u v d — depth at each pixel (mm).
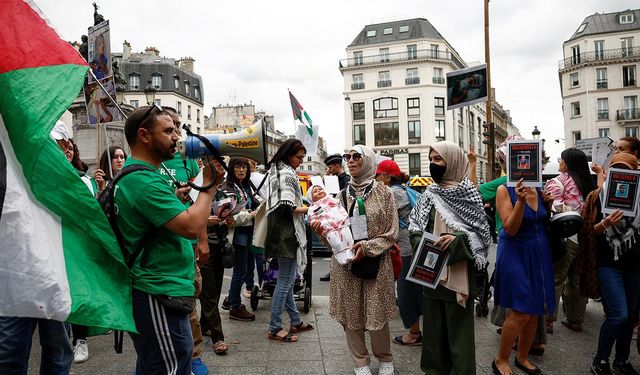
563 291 5242
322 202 3713
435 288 3207
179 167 3973
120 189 2170
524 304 3490
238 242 5324
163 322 2166
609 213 3615
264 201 5070
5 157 2014
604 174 4730
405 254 4621
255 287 5828
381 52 56125
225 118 73188
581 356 4176
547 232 3643
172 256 2227
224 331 4945
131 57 64000
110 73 4871
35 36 2150
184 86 64688
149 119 2266
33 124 2049
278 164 4668
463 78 7539
